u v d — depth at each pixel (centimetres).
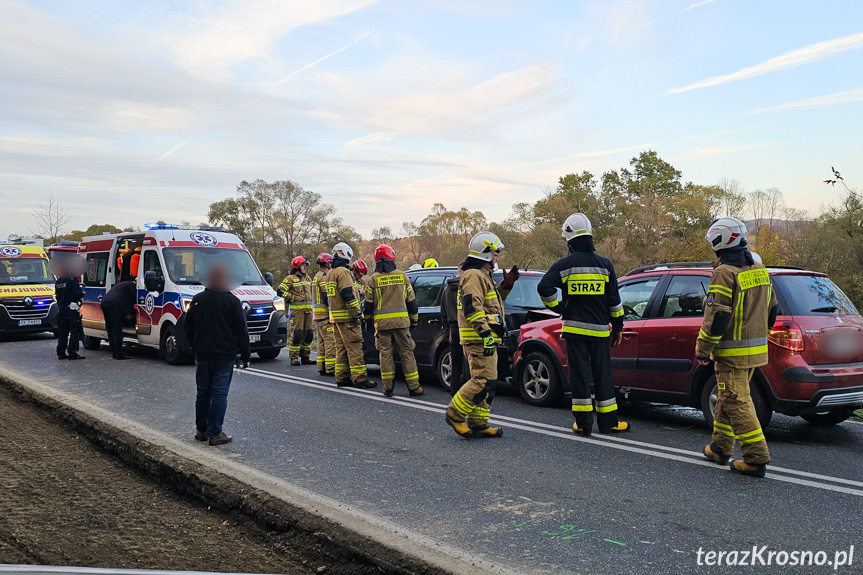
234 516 491
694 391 720
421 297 1077
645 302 784
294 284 1323
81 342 1789
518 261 5225
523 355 902
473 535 439
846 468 588
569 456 632
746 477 561
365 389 1025
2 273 1886
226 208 6550
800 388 647
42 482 566
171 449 611
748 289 565
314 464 611
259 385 1065
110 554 416
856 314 695
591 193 7538
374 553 401
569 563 394
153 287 1320
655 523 458
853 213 3022
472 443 686
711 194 6138
